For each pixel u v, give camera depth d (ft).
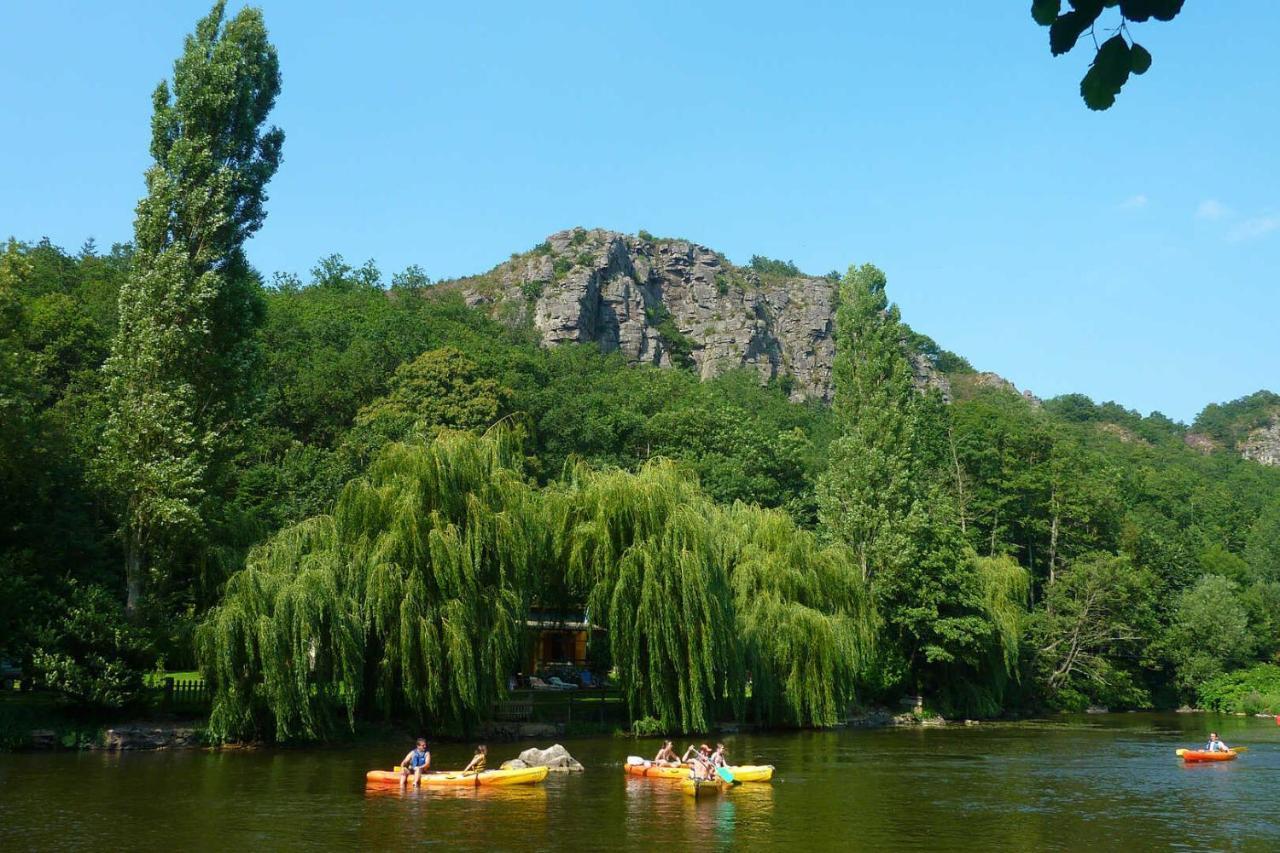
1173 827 96.63
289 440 299.58
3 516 153.38
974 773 134.00
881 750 159.94
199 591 152.87
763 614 174.70
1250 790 121.39
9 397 149.38
